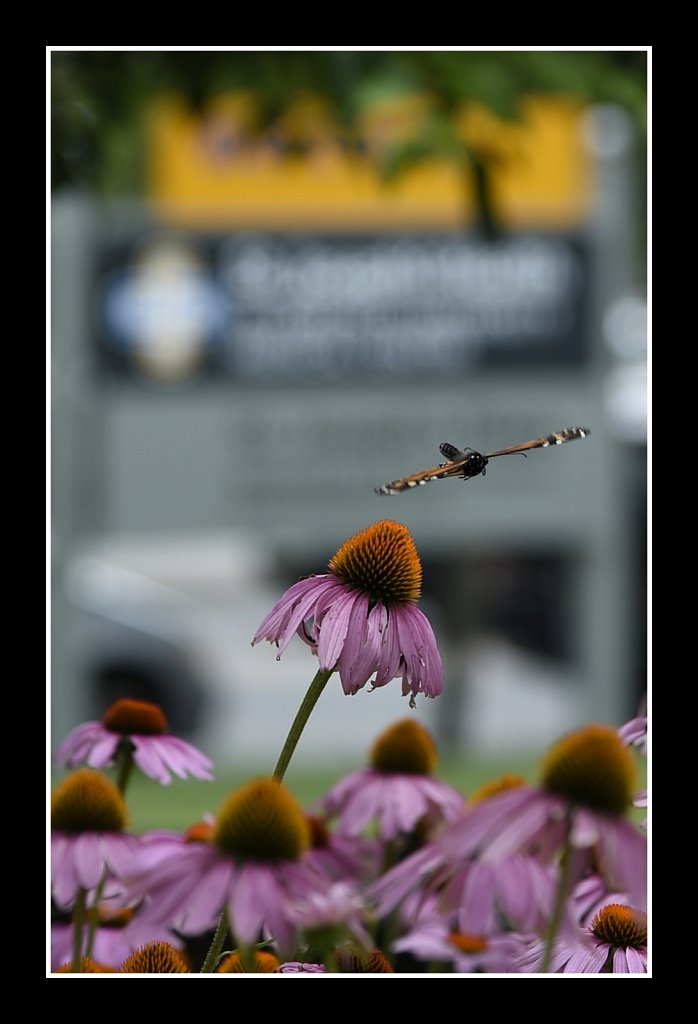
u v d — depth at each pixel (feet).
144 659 31.45
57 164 10.23
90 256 30.35
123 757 8.04
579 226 31.71
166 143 29.12
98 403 30.73
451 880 7.34
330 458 31.63
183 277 30.63
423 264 31.24
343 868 7.98
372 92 9.36
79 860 7.66
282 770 7.55
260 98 9.64
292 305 31.07
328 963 7.48
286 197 30.55
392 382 31.58
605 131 30.40
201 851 7.36
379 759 8.11
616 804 7.24
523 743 31.24
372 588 7.69
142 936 7.29
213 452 31.30
